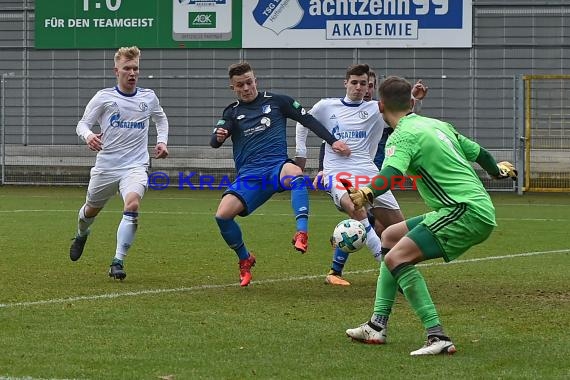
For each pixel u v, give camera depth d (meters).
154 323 16.42
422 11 56.69
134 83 23.41
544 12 56.72
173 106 58.66
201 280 22.19
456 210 13.93
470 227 13.95
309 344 14.72
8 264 24.67
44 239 30.95
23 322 16.39
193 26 58.31
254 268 24.52
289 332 15.70
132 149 23.41
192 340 14.96
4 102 58.78
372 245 22.48
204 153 58.62
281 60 58.19
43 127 59.34
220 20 58.06
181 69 58.81
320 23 57.38
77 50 59.56
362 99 23.98
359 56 57.69
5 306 18.03
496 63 57.00
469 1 56.41
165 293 20.02
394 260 14.15
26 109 59.34
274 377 12.55
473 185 14.06
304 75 58.03
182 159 58.78
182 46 58.44
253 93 21.52
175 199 51.25
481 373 12.78
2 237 31.44
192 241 30.83
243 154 21.56
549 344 14.70
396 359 13.66
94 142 22.58
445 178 14.01
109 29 59.00
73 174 59.44
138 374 12.66
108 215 41.22
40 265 24.53
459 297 19.64
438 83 56.84
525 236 32.94
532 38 56.81
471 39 56.69
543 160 55.75
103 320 16.66
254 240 31.14
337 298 19.56
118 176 23.17
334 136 23.70
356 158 23.72
